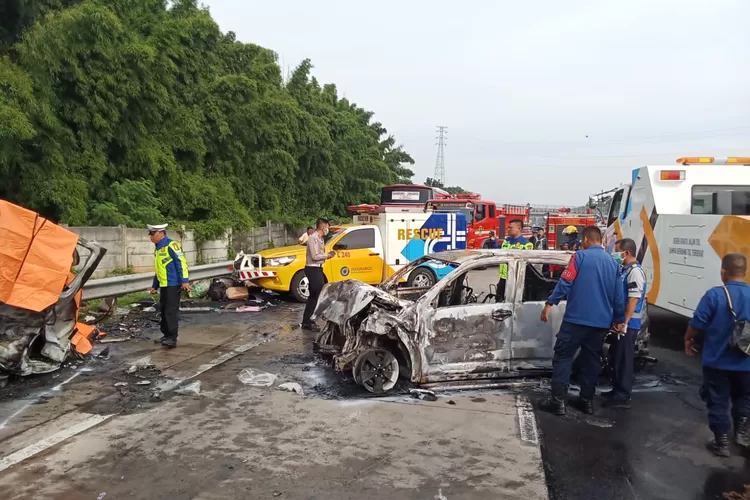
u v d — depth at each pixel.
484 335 6.22
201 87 19.95
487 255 6.51
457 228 13.91
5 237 5.91
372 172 34.53
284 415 5.34
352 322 6.27
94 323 9.34
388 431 4.96
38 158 12.84
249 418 5.25
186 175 18.72
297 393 5.99
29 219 6.06
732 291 4.61
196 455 4.43
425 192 25.16
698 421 5.44
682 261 7.93
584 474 4.25
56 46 12.66
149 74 15.16
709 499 3.90
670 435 5.07
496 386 6.21
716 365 4.60
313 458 4.39
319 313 6.76
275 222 23.38
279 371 6.84
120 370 6.78
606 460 4.50
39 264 6.10
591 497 3.89
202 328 9.46
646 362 7.33
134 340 8.40
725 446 4.62
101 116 14.16
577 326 5.40
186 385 6.19
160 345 8.09
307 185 27.67
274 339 8.67
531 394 6.06
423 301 6.09
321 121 29.86
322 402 5.72
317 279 9.38
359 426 5.07
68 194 13.16
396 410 5.50
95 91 13.85
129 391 5.98
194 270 12.45
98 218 14.05
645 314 7.08
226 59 23.05
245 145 22.30
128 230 13.61
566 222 24.75
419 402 5.75
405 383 6.25
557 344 5.55
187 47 19.06
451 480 4.06
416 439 4.80
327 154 27.92
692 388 6.52
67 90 13.52
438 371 6.09
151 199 15.80
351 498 3.78
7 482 3.94
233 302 12.17
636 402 6.00
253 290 13.69
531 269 6.97
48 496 3.75
